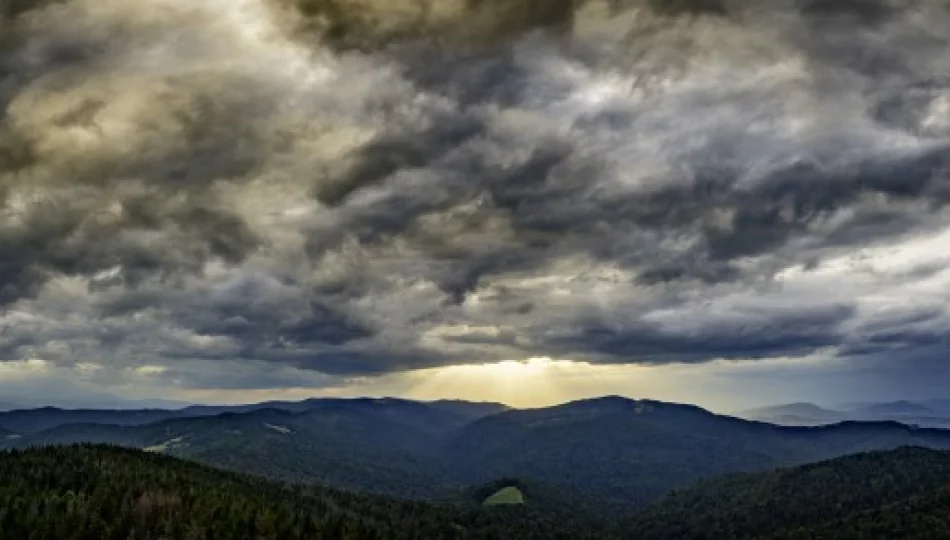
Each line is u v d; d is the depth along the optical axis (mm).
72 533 170750
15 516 170500
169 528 181250
